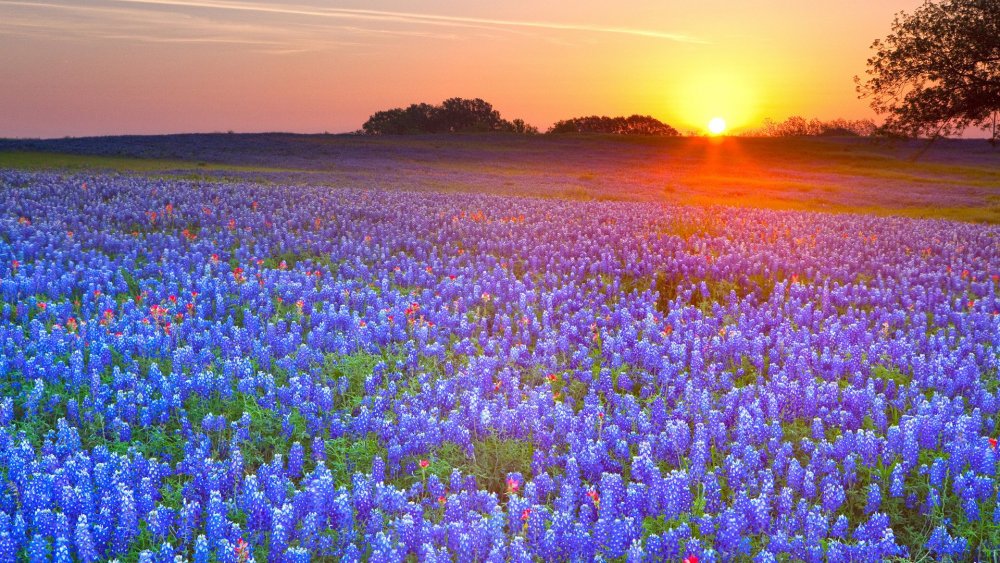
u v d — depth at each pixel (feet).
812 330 46.70
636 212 96.68
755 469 28.12
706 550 21.93
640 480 28.32
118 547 22.57
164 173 141.90
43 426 30.99
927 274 60.13
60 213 76.89
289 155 207.00
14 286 46.21
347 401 34.17
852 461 27.30
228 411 32.94
